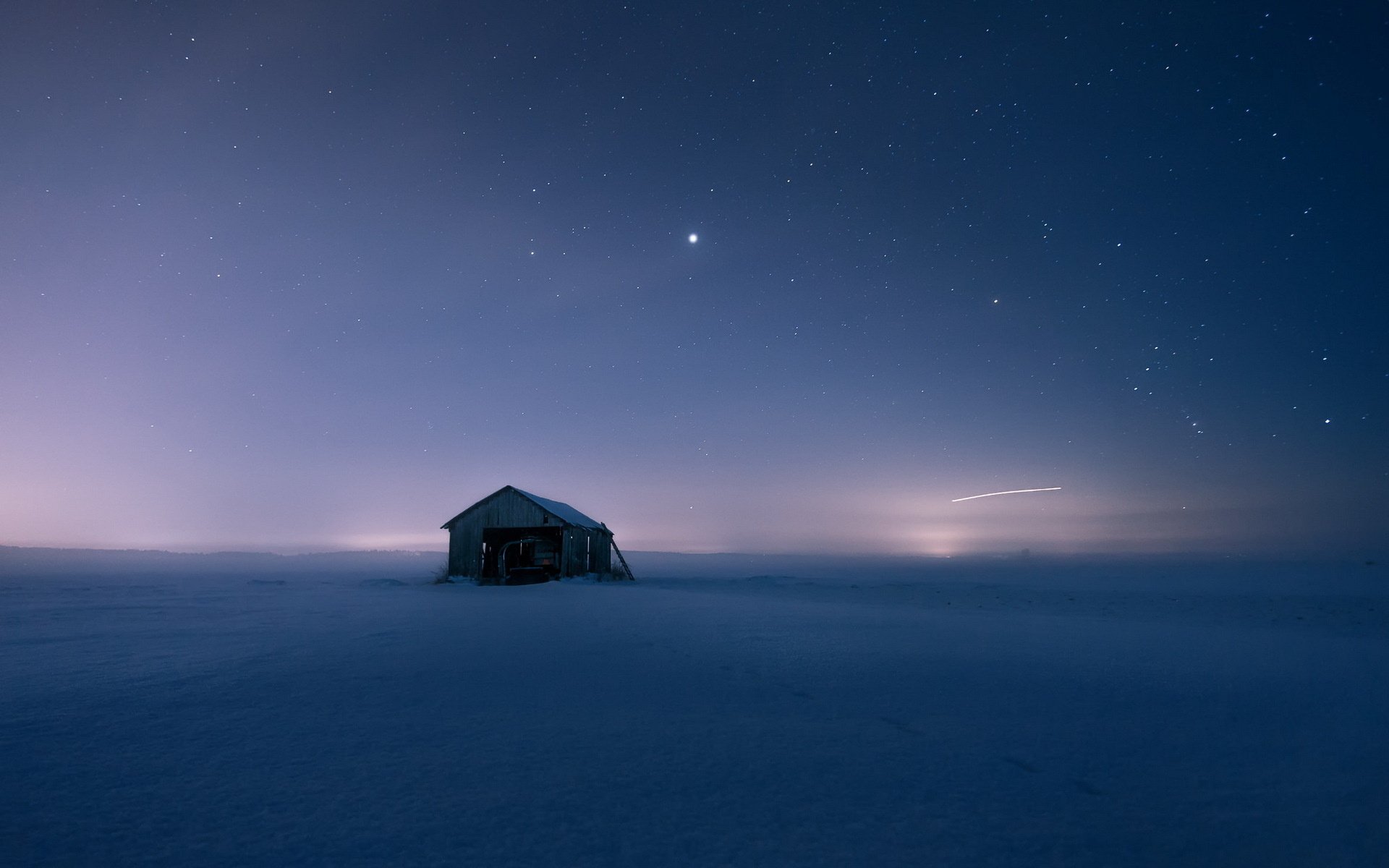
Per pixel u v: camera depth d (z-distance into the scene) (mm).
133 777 3918
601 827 3189
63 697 6246
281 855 2846
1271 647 11055
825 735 4973
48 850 2877
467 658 8883
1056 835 3158
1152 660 9188
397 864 2768
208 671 7797
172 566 68750
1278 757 4504
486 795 3629
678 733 4977
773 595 26297
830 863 2811
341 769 4086
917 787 3822
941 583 40094
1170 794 3758
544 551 36812
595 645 10219
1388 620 18391
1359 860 2926
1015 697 6480
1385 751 4684
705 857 2854
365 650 9609
